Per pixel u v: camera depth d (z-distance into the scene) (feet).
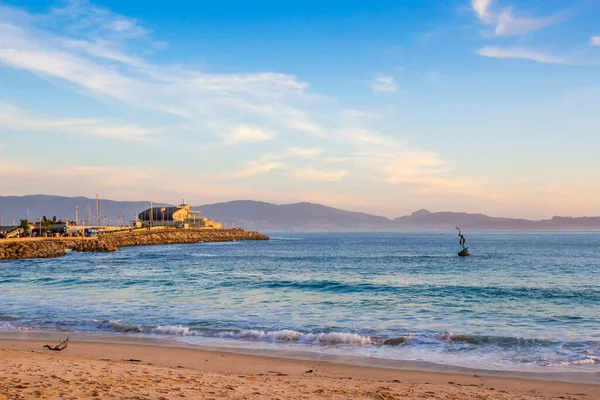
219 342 62.75
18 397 31.58
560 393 40.83
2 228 486.38
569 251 373.81
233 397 34.42
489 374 47.83
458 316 84.23
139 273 182.80
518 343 61.72
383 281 147.23
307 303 99.35
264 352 57.06
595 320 80.69
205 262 256.73
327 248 462.60
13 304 97.81
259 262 255.91
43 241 329.11
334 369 49.08
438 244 568.00
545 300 104.53
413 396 37.68
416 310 90.58
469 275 171.32
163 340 63.87
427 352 57.47
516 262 245.65
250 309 91.30
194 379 40.65
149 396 33.40
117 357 53.11
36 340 63.26
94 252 350.23
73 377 39.17
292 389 38.27
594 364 52.19
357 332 69.77
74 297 108.68
